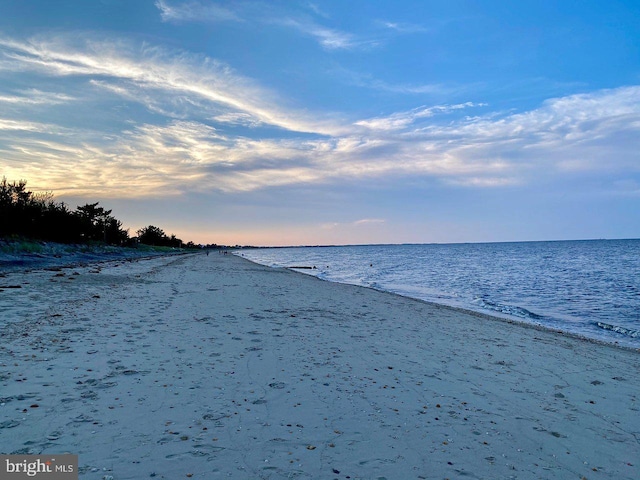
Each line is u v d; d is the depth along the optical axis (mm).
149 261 40781
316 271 44969
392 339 9625
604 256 74062
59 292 12969
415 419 5059
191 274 26141
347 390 5902
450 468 3943
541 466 4121
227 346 7871
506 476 3873
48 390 5129
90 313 10078
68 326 8516
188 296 14703
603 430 5117
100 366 6176
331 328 10422
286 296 16828
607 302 20328
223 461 3783
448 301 20406
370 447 4266
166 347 7484
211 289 17594
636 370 8297
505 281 31312
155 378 5848
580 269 43406
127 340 7750
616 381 7344
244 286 19969
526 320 15367
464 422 5074
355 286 25109
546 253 94875
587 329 13891
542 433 4918
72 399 4918
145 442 4027
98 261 33094
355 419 4934
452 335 10711
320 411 5098
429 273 40812
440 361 7910
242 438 4262
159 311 11086
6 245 27562
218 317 10797
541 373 7566
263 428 4527
